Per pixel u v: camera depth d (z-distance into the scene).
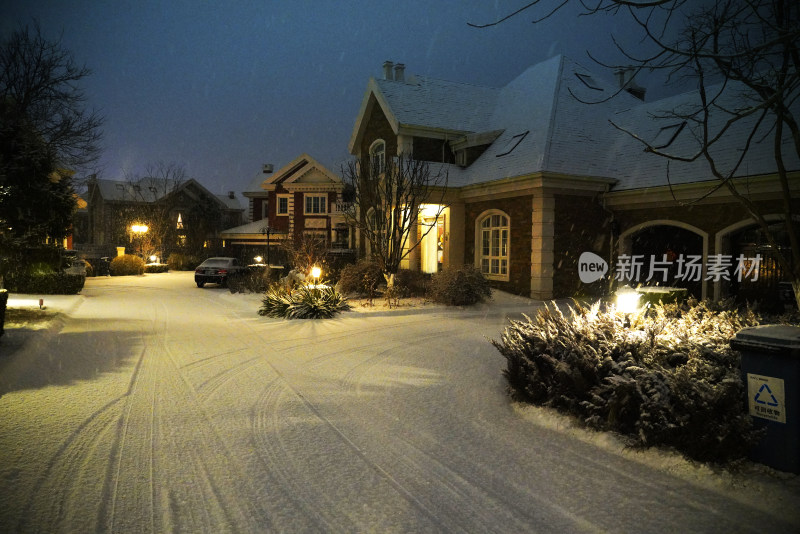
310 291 14.01
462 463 4.36
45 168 10.84
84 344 9.48
